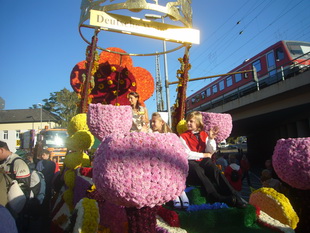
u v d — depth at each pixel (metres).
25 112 49.22
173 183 1.66
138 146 1.64
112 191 1.61
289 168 2.15
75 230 2.24
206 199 3.00
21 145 24.52
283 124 21.36
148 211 1.77
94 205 2.38
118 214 2.37
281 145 2.28
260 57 16.30
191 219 2.45
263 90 14.80
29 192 4.34
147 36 4.17
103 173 1.62
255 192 3.04
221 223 2.57
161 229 2.31
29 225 5.33
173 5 4.02
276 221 2.70
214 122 4.02
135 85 5.46
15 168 3.89
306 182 2.10
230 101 18.20
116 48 5.31
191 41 4.44
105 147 1.69
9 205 2.94
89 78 4.19
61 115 37.34
